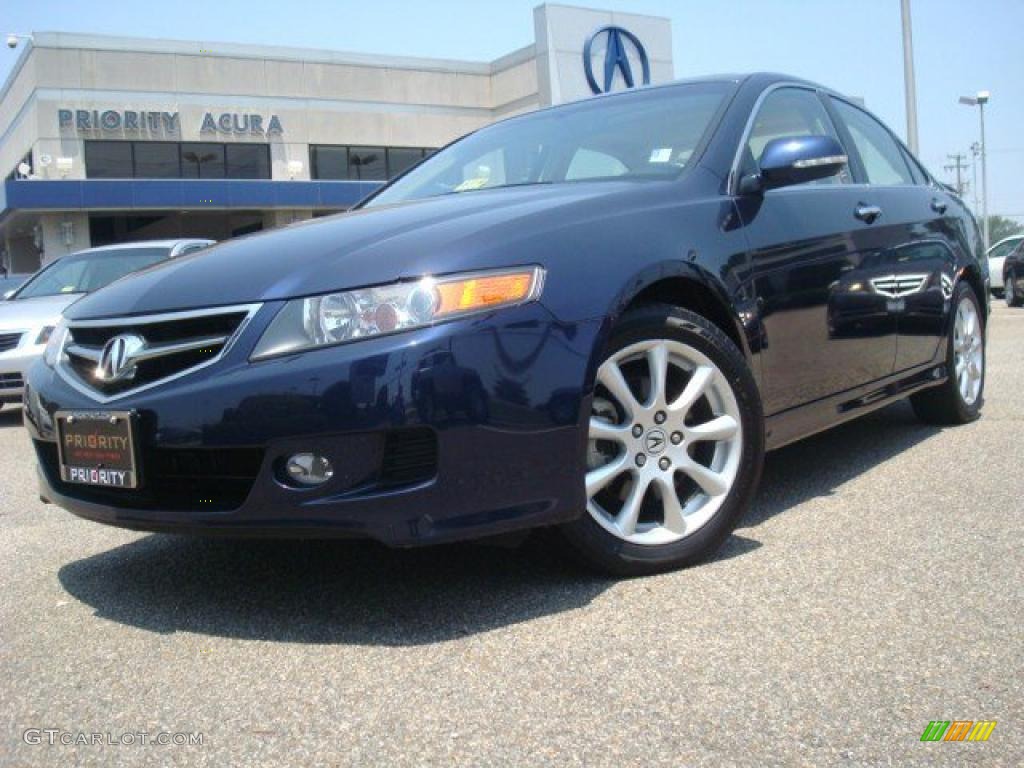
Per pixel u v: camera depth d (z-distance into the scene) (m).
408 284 2.35
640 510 2.84
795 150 3.11
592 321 2.51
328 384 2.30
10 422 7.50
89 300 2.96
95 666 2.33
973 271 4.77
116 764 1.87
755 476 2.94
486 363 2.35
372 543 3.17
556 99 27.58
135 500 2.57
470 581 2.76
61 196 26.48
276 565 3.03
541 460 2.42
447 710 2.01
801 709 1.95
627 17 28.77
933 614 2.38
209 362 2.43
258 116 30.09
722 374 2.86
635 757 1.80
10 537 3.57
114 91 28.39
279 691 2.14
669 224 2.85
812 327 3.35
